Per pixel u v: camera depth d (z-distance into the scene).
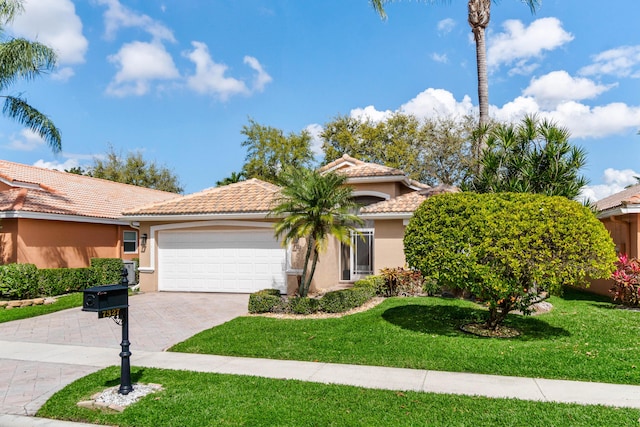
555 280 9.22
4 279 16.50
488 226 9.51
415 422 5.88
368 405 6.50
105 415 6.35
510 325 11.48
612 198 24.22
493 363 8.52
